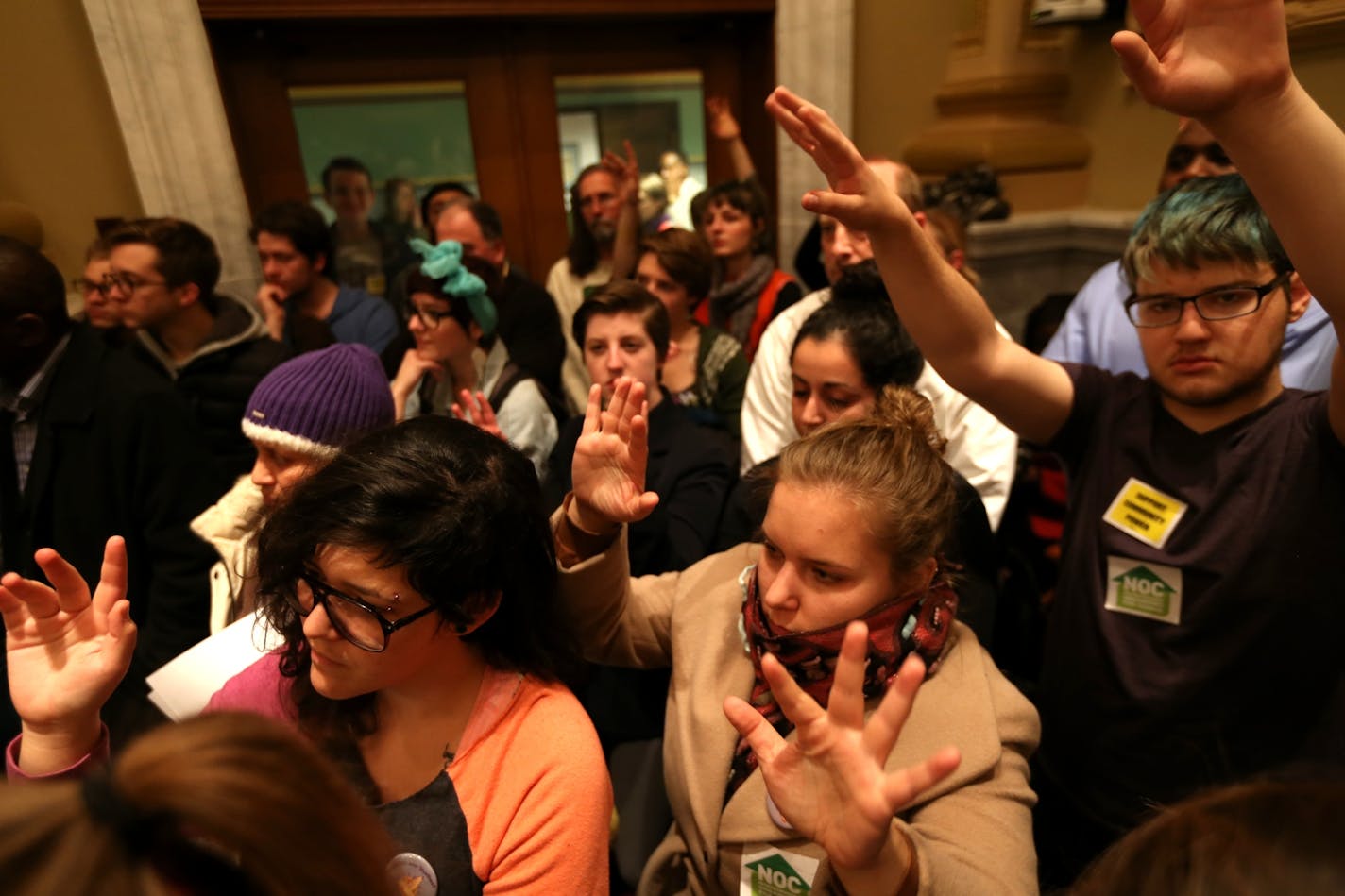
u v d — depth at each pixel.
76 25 2.75
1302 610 0.86
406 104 3.34
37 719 0.75
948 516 0.81
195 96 2.88
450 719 0.79
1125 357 1.67
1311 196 0.66
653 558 1.42
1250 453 0.90
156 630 1.42
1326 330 1.36
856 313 1.25
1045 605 1.67
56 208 2.85
